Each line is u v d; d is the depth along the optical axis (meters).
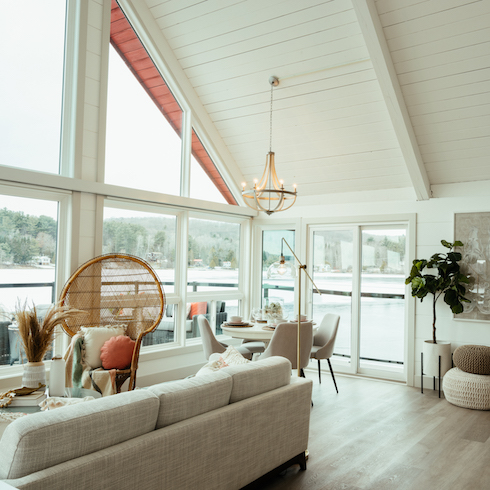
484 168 5.05
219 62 5.14
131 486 2.02
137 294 4.67
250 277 6.76
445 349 5.09
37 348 3.03
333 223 6.17
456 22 3.94
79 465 1.81
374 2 4.00
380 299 5.92
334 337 5.06
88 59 4.41
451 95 4.49
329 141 5.50
